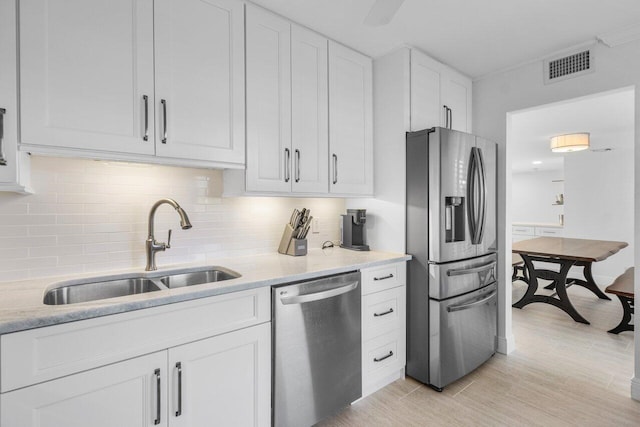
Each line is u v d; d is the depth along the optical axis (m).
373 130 2.56
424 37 2.24
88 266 1.66
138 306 1.21
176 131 1.58
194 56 1.63
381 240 2.53
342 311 1.88
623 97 3.16
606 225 5.61
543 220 8.95
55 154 1.32
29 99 1.23
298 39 2.06
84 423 1.13
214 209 2.10
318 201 2.66
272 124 1.93
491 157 2.63
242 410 1.50
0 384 0.99
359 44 2.32
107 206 1.72
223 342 1.44
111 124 1.40
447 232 2.28
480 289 2.50
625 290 2.91
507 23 2.07
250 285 1.51
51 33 1.28
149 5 1.50
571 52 2.39
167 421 1.30
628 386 2.26
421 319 2.28
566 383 2.30
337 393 1.86
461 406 2.04
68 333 1.10
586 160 5.82
